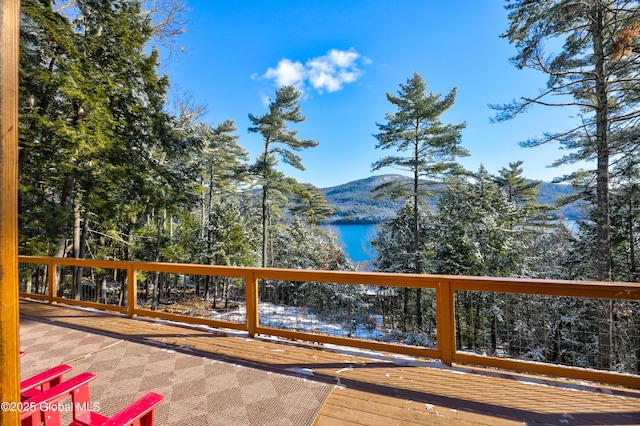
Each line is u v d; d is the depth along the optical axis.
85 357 3.25
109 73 8.98
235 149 25.72
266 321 4.01
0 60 0.92
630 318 3.26
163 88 10.38
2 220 0.94
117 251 14.72
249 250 19.02
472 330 7.07
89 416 1.87
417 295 11.12
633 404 2.29
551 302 3.21
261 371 2.90
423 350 3.08
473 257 12.16
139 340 3.72
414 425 2.06
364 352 3.35
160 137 10.27
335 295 4.07
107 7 9.00
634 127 8.16
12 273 0.96
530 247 15.62
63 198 9.37
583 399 2.36
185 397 2.46
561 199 11.94
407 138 15.58
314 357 3.21
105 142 8.19
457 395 2.44
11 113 0.95
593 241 11.40
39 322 4.45
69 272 12.25
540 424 2.06
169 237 15.07
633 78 7.67
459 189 15.30
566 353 3.22
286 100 19.42
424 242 16.17
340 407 2.30
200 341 3.69
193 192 12.34
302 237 23.16
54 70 8.02
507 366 2.77
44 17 7.09
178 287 18.23
